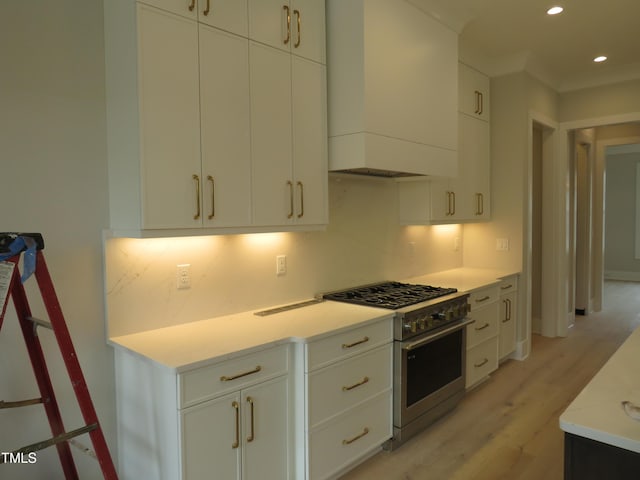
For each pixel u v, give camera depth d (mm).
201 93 2023
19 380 1862
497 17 3318
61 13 1933
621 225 9461
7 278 1508
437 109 3096
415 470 2518
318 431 2207
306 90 2494
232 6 2129
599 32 3623
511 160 4312
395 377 2678
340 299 2898
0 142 1797
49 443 1562
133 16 1839
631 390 1347
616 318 6059
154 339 2064
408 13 2824
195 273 2369
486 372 3678
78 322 2018
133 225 1920
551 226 5094
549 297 5148
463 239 4645
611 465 1101
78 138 1991
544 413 3211
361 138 2537
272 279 2738
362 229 3357
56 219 1944
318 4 2559
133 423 2012
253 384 1985
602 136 6273
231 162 2145
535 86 4430
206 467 1825
